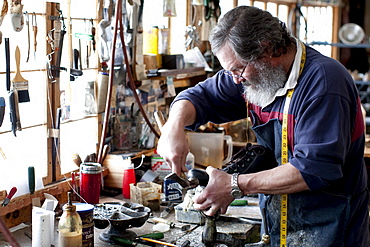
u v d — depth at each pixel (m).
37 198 2.30
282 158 1.83
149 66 3.40
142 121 3.23
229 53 1.72
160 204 2.62
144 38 3.45
